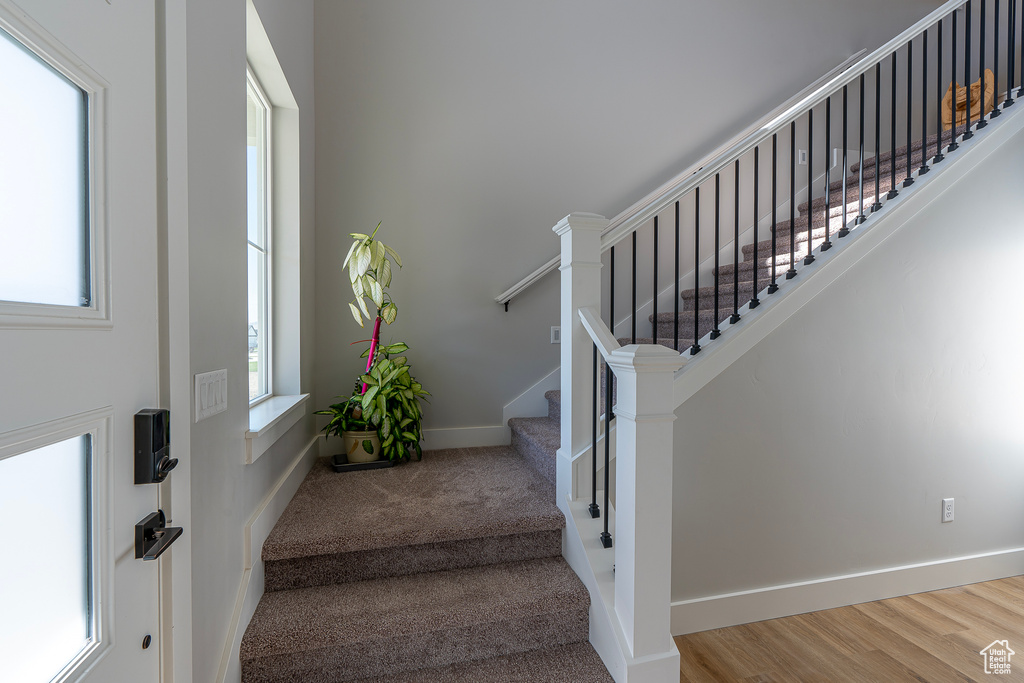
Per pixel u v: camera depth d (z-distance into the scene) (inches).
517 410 114.7
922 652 70.6
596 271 71.2
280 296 88.7
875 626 77.0
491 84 112.5
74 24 24.4
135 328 30.7
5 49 20.6
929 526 87.2
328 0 104.0
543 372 116.2
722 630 76.0
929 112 142.7
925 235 84.3
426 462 99.3
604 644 58.4
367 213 106.5
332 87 104.3
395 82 107.6
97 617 26.7
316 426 103.5
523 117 114.3
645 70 121.6
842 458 81.7
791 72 131.8
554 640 61.8
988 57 145.7
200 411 42.2
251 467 59.6
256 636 53.2
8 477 21.3
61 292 24.5
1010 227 89.1
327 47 104.0
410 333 109.1
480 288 112.6
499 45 113.0
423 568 67.5
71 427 24.4
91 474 26.7
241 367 55.3
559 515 71.3
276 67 74.1
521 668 57.6
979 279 87.5
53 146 23.8
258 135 84.4
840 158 135.0
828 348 80.0
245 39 56.6
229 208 51.1
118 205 28.7
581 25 117.6
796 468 79.4
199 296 42.5
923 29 84.5
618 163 120.1
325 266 104.7
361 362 106.8
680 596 74.9
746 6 128.4
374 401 93.0
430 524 67.7
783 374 78.0
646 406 54.0
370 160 106.4
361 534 64.4
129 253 30.0
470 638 58.7
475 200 111.9
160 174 34.0
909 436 85.0
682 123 124.1
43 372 22.7
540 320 116.0
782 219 132.7
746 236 130.3
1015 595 85.8
